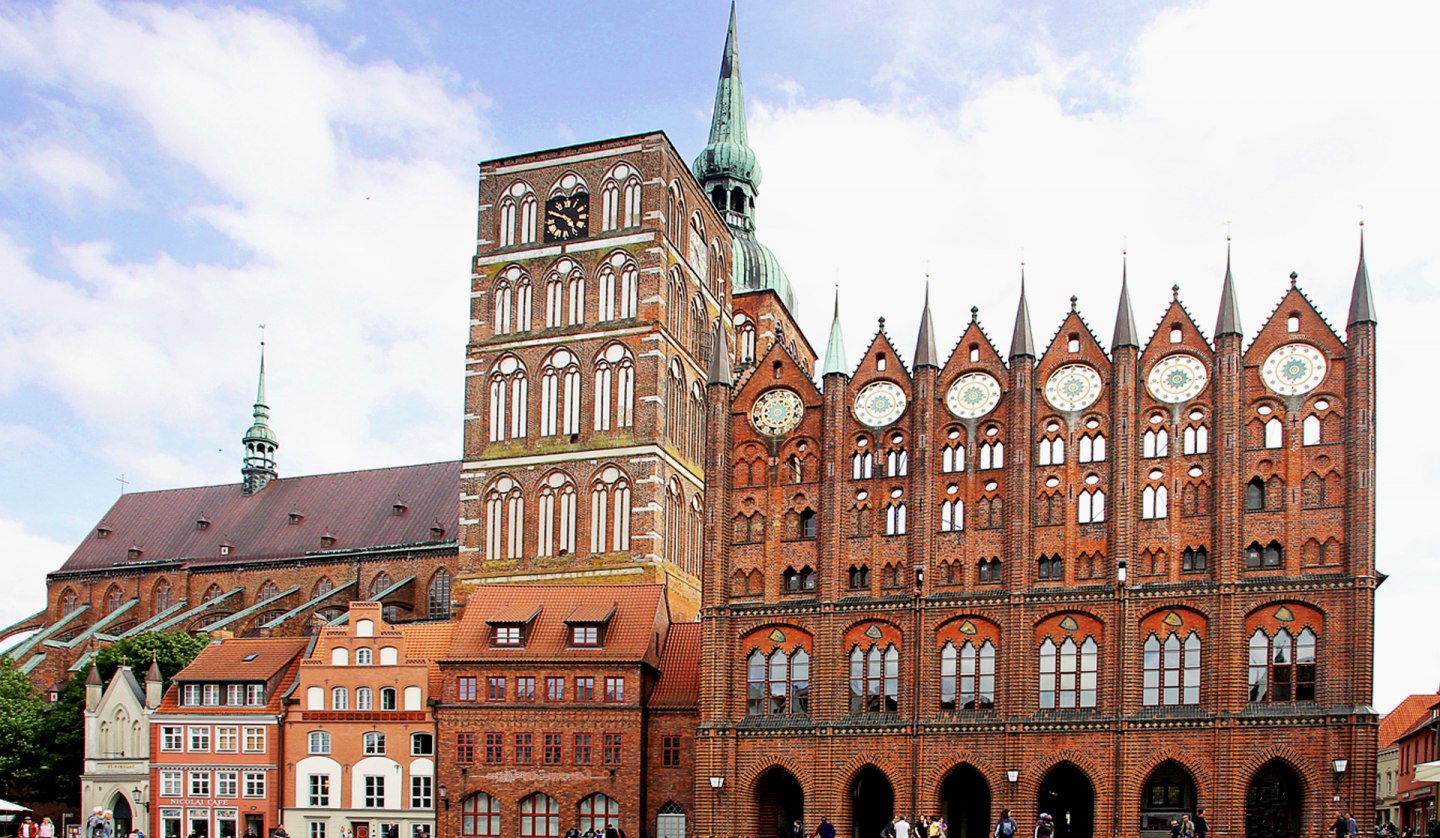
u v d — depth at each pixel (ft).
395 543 450.71
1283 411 260.83
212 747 334.24
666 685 311.47
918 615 273.54
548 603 326.65
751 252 461.78
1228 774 249.34
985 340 282.97
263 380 515.50
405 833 317.01
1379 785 441.27
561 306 376.48
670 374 372.38
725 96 476.95
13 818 323.16
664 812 303.07
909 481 282.15
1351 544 251.19
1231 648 253.03
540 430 371.15
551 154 384.88
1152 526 263.90
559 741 308.40
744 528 290.97
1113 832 254.47
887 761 270.05
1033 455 273.33
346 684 326.85
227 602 463.42
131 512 519.60
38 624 503.61
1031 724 261.85
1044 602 265.95
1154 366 270.05
